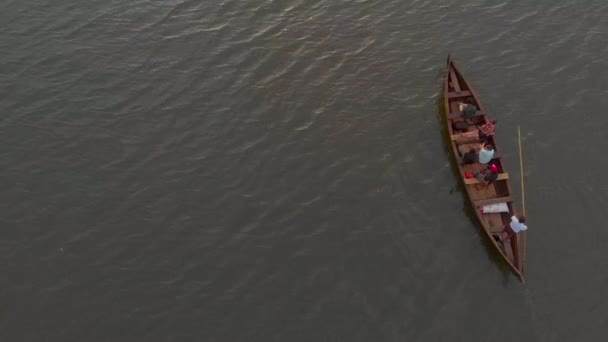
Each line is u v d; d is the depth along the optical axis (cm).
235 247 2767
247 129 3303
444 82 3419
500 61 3694
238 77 3594
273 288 2619
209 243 2783
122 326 2491
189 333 2473
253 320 2514
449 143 3173
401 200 2969
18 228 2831
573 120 3338
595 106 3409
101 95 3469
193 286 2625
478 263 2709
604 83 3538
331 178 3067
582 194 2973
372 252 2755
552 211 2909
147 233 2819
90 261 2709
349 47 3797
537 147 3206
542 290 2611
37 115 3347
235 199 2966
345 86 3547
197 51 3756
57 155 3153
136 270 2680
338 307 2556
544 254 2739
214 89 3522
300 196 2983
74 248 2758
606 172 3067
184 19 3988
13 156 3144
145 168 3098
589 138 3238
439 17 4016
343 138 3259
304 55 3741
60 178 3050
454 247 2773
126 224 2855
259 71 3631
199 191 2998
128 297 2586
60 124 3306
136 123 3325
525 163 3127
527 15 4016
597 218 2873
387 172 3095
